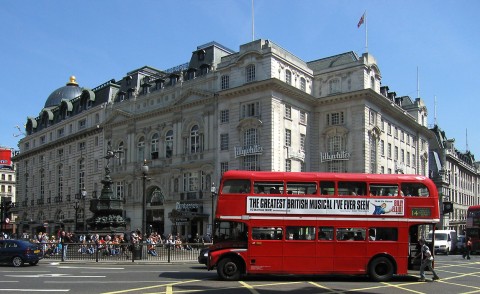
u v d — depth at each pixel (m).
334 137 57.53
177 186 60.38
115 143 70.69
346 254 22.72
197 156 58.47
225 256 22.48
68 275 23.33
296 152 55.44
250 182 23.11
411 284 21.36
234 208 22.86
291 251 22.62
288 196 22.98
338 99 57.28
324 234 22.84
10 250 28.91
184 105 60.31
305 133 57.62
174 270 26.91
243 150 53.22
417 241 23.42
